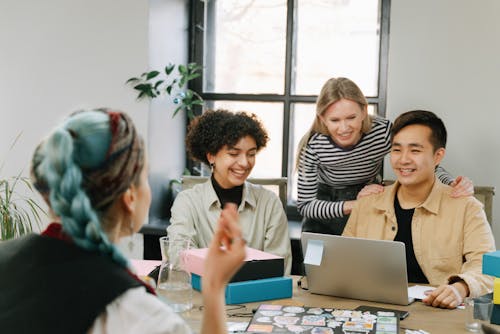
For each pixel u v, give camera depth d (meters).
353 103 2.69
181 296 1.87
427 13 3.36
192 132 2.56
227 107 3.96
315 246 2.05
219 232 1.13
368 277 1.98
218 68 3.97
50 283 0.98
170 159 3.86
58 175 0.99
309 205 2.92
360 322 1.76
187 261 2.13
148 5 3.49
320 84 3.80
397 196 2.42
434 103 3.39
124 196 1.07
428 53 3.38
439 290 1.97
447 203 2.34
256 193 2.62
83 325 0.96
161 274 1.90
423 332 1.71
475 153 3.36
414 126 2.28
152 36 3.54
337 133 2.73
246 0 3.87
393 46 3.42
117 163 1.02
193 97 3.96
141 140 1.08
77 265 1.00
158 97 3.64
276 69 3.86
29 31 3.69
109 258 1.03
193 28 3.96
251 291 2.00
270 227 2.58
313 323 1.76
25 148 3.75
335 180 2.97
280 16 3.82
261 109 3.90
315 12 3.77
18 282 1.00
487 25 3.29
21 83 3.73
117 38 3.55
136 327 0.97
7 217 3.16
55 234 1.05
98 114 1.05
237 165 2.46
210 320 1.13
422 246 2.33
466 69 3.33
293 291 2.14
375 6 3.66
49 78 3.68
